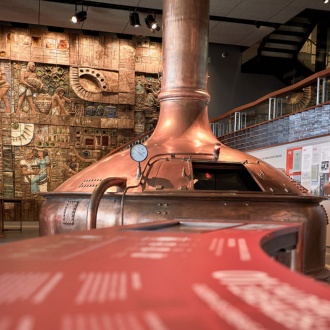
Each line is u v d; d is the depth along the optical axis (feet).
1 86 46.75
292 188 15.80
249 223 8.30
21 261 3.68
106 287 2.68
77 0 40.40
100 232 6.34
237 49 54.08
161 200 13.69
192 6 17.62
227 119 43.27
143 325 1.96
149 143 17.24
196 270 3.28
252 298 2.42
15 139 47.01
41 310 2.19
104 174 15.99
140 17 45.24
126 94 50.57
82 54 49.21
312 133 27.30
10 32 47.16
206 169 15.94
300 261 8.07
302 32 48.96
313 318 2.06
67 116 48.78
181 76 17.72
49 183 48.11
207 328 1.92
